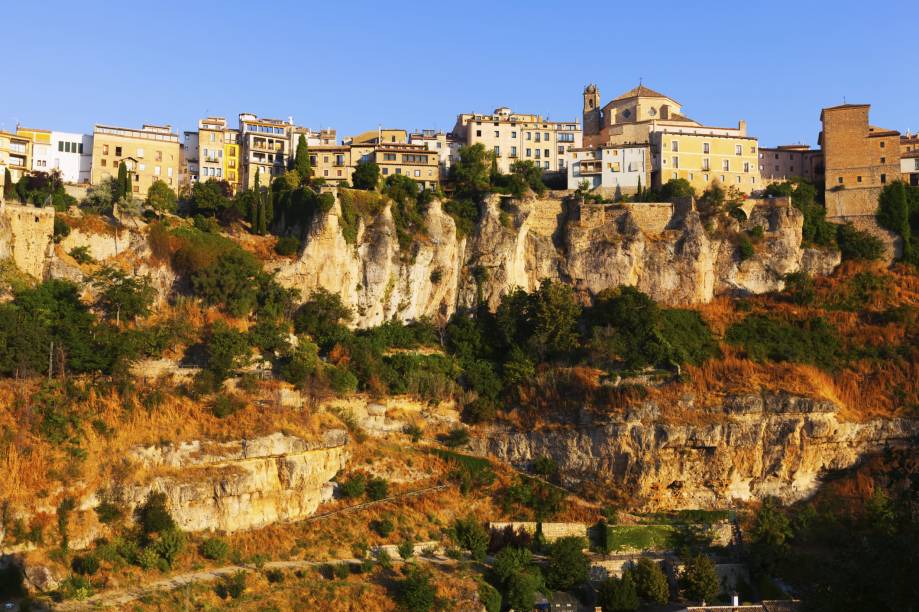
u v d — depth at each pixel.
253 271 141.25
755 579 117.31
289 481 116.12
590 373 139.88
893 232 172.12
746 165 187.00
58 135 177.38
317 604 100.62
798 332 153.00
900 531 65.94
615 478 133.25
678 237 163.00
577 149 184.38
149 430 111.19
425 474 129.50
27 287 124.94
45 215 131.25
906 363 144.25
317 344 141.00
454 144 194.75
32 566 94.94
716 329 153.25
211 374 121.75
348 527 116.94
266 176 186.50
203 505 109.06
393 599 103.75
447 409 141.38
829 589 65.81
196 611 95.19
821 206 176.12
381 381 137.75
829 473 136.38
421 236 155.75
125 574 98.38
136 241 139.00
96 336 119.56
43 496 99.38
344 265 147.88
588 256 162.50
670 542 124.31
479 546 116.75
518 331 151.00
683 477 133.62
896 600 59.72
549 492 130.75
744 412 134.25
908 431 136.50
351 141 197.25
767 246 165.88
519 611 108.56
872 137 179.62
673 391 136.62
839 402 138.00
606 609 109.25
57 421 106.00
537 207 167.12
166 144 181.38
